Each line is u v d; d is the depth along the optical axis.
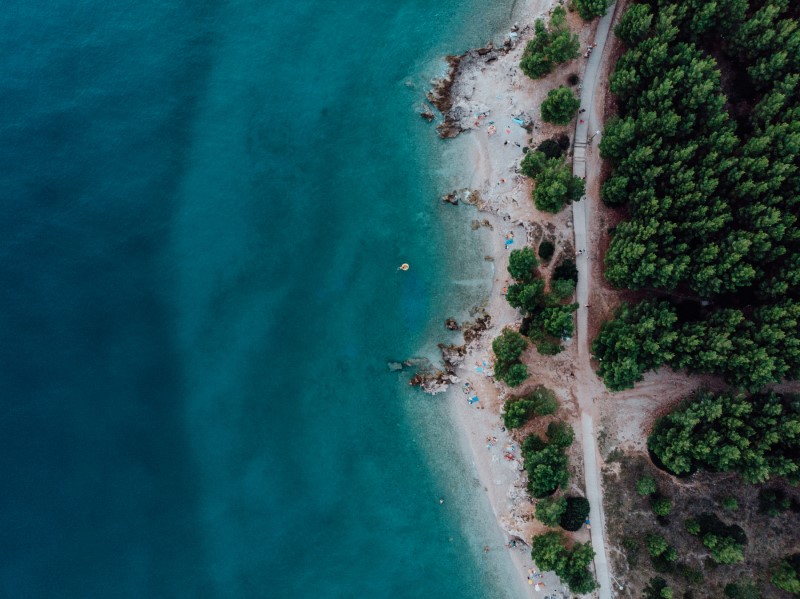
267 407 66.62
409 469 65.06
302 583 64.81
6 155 70.69
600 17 61.00
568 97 57.12
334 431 66.00
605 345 57.31
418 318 65.25
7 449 66.38
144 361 67.44
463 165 64.88
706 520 58.47
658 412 60.34
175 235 69.00
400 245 66.06
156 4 71.50
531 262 58.31
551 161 58.00
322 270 67.25
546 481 56.44
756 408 54.53
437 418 64.62
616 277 56.53
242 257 68.19
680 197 53.91
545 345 58.69
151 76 70.94
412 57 67.00
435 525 64.50
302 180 68.12
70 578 65.06
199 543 65.56
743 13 53.38
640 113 55.03
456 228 64.94
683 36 56.50
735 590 57.31
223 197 69.00
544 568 57.50
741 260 53.28
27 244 69.31
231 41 70.81
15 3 72.56
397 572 64.50
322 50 69.25
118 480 66.19
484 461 63.66
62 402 66.88
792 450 53.84
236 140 69.38
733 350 53.22
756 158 51.78
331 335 66.62
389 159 66.69
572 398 61.75
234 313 67.69
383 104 67.19
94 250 69.00
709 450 53.56
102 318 68.12
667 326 54.03
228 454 66.38
